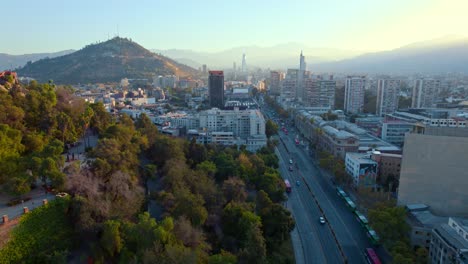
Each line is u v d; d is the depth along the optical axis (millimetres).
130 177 152625
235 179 184625
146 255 99375
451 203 176625
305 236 168500
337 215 192125
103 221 118438
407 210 173750
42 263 104375
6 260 97562
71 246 114562
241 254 120438
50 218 114062
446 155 174625
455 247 127375
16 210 113375
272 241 148375
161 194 155250
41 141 152500
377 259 144375
